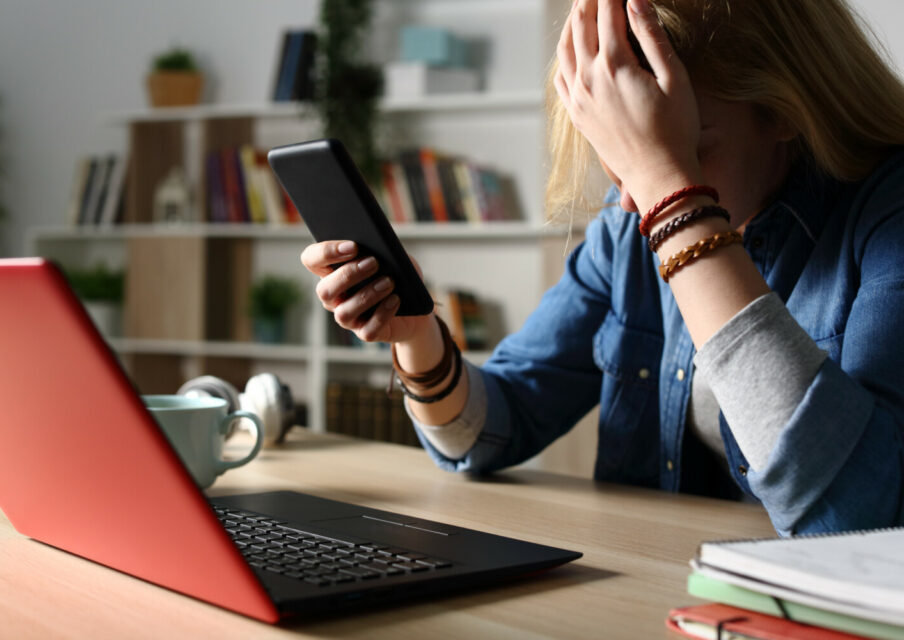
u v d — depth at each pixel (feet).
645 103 2.64
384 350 12.34
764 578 1.66
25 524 2.39
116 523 1.97
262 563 2.04
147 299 13.74
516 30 12.18
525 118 12.25
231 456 4.12
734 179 3.06
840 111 3.12
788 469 2.41
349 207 2.98
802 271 3.45
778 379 2.43
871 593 1.53
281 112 12.86
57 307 1.65
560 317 4.32
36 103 15.80
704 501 3.35
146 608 1.88
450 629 1.80
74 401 1.77
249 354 13.43
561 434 4.28
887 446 2.47
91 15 15.37
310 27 13.57
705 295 2.51
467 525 2.82
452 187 11.77
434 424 3.72
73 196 14.53
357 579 1.94
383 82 12.23
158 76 13.70
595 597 2.04
